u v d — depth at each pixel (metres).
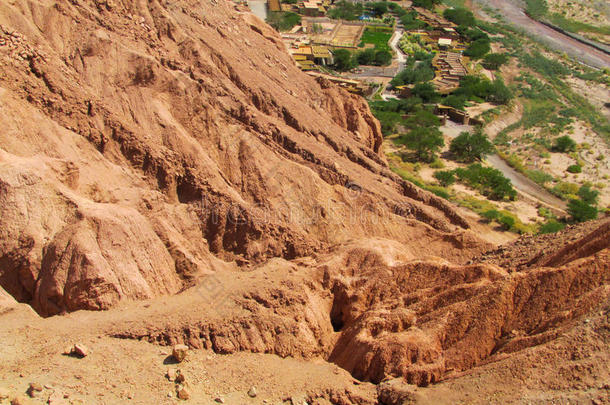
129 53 43.44
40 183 30.58
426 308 29.83
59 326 26.23
